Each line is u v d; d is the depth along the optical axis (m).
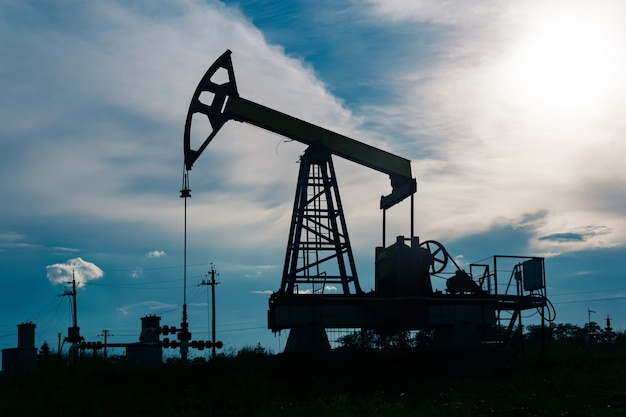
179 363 30.70
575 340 38.56
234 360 29.39
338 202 35.94
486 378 26.47
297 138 35.47
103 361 33.34
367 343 31.02
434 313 31.95
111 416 23.31
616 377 24.56
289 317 30.75
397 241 32.88
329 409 21.56
